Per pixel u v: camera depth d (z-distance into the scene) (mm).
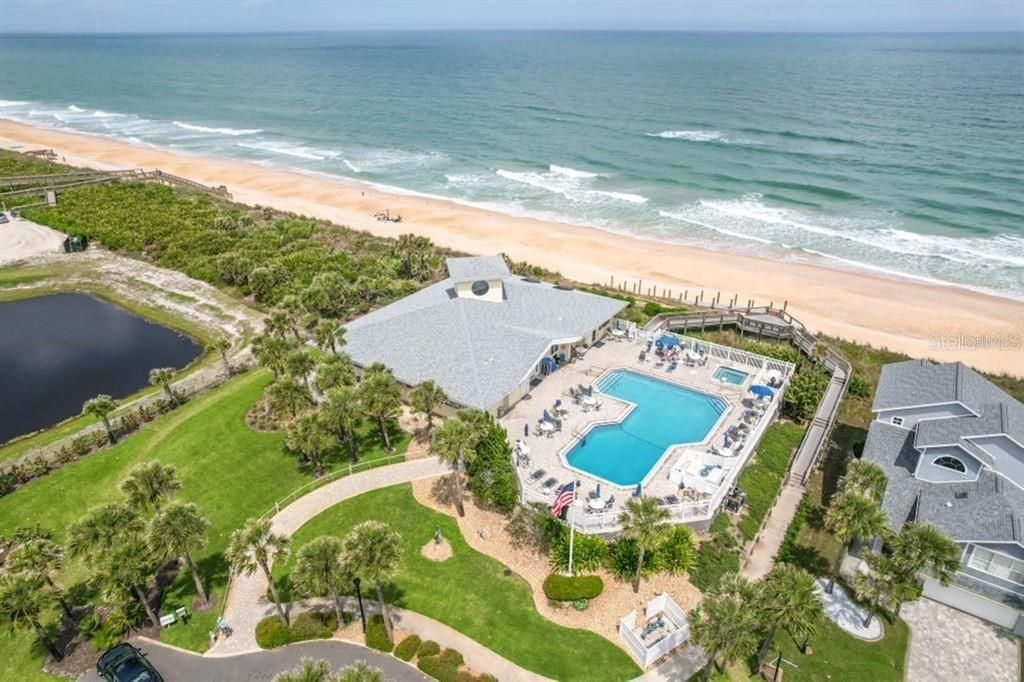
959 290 74438
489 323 52688
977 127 146125
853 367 55844
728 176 118500
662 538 30703
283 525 38438
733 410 46875
